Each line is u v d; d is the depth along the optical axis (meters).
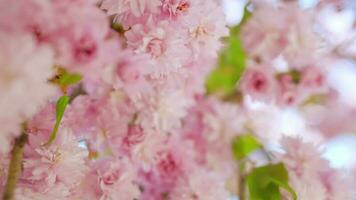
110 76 0.28
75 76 0.25
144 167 0.33
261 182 0.34
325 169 0.35
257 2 0.39
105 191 0.31
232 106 0.41
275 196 0.33
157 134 0.33
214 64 0.38
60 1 0.22
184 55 0.31
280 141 0.35
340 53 0.49
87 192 0.31
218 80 0.43
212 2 0.32
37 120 0.28
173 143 0.35
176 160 0.35
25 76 0.20
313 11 0.40
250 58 0.40
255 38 0.38
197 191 0.35
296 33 0.37
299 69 0.40
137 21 0.30
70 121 0.30
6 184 0.25
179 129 0.39
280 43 0.38
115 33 0.29
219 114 0.41
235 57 0.41
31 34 0.21
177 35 0.30
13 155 0.25
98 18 0.22
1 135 0.22
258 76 0.40
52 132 0.28
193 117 0.41
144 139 0.32
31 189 0.28
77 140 0.31
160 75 0.31
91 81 0.28
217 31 0.32
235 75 0.42
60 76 0.25
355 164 0.61
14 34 0.20
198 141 0.40
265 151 0.38
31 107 0.20
